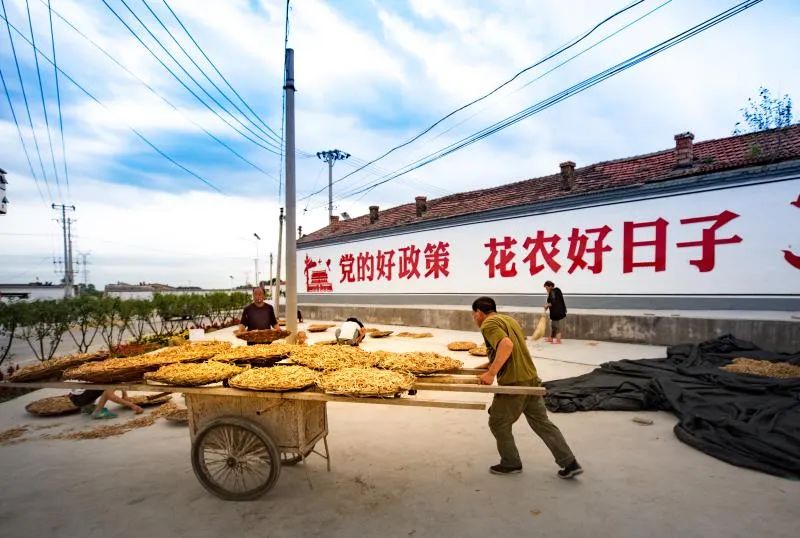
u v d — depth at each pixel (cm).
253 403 338
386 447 436
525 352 350
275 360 424
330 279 2005
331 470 385
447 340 1202
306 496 340
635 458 398
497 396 352
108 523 308
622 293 1066
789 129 1000
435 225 1528
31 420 548
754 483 344
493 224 1349
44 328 965
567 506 316
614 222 1080
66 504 336
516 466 368
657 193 1009
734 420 430
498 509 314
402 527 295
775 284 853
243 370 374
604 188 1102
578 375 743
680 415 488
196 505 331
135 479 376
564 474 355
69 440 473
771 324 820
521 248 1280
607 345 1005
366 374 338
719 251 920
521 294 1280
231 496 336
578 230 1148
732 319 870
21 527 305
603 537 278
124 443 461
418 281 1595
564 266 1178
